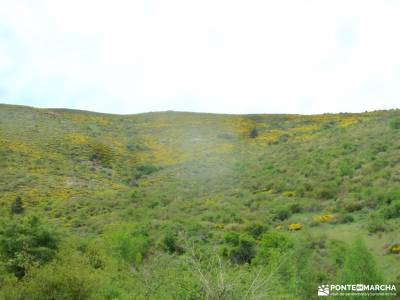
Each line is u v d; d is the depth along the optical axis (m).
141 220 39.16
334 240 24.14
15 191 52.12
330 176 40.97
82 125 94.12
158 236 31.62
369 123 63.41
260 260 21.45
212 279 9.95
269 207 37.09
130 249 27.30
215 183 53.62
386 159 40.31
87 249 24.47
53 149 73.00
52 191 54.28
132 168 71.69
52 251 21.84
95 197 53.09
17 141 72.62
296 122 90.00
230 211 38.03
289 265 17.61
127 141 88.50
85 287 14.75
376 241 24.11
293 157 55.12
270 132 85.25
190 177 61.03
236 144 79.06
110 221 40.25
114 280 19.50
